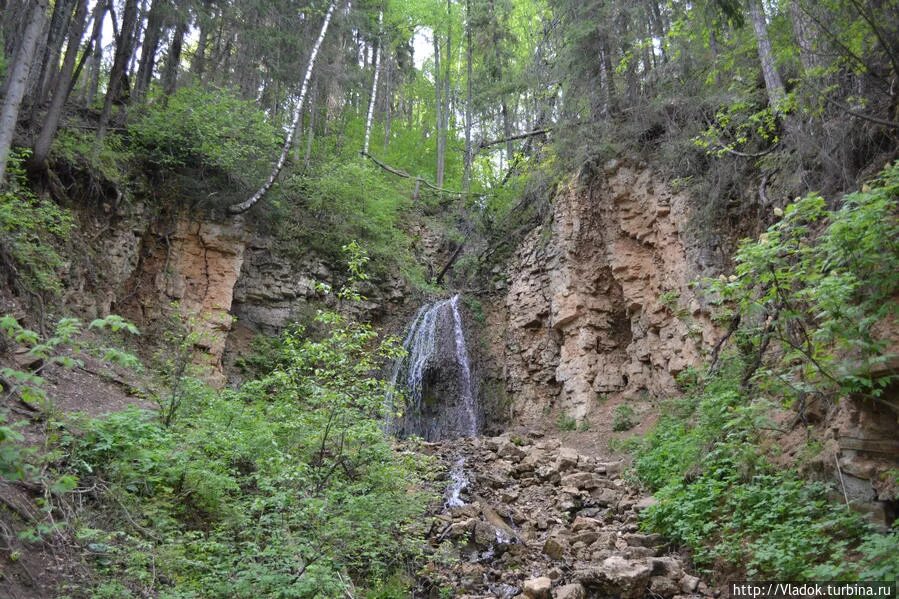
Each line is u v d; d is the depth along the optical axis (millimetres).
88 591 5059
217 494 7168
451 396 19156
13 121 8164
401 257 20719
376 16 26219
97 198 13711
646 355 15422
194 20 16812
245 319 16750
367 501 7574
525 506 10328
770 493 7234
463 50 32312
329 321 8320
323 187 18547
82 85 19984
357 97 28547
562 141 17141
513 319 19359
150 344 14102
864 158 8266
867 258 5668
